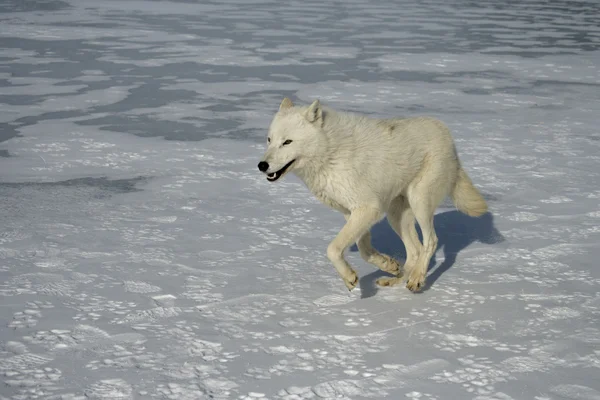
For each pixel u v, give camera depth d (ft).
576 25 170.60
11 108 78.07
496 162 59.11
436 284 34.35
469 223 44.52
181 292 32.71
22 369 24.93
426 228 34.32
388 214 36.32
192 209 46.32
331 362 25.88
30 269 35.12
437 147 34.99
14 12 178.91
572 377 24.79
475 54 124.47
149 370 25.05
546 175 55.26
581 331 28.71
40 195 48.85
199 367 25.34
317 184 33.47
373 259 34.55
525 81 100.94
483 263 37.35
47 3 206.18
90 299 31.58
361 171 32.58
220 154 61.41
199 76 100.48
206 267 36.11
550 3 234.99
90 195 49.24
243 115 77.56
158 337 27.84
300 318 30.07
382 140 33.32
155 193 49.96
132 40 134.41
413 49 129.18
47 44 127.34
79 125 71.20
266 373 24.95
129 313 30.17
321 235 41.63
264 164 31.48
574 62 116.98
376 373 25.03
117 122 73.00
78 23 159.12
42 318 29.35
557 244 39.96
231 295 32.50
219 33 146.10
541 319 29.99
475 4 228.43
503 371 25.22
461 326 29.30
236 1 224.94
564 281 34.50
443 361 25.95
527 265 36.83
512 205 48.08
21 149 61.67
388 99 87.25
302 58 117.29
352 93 90.48
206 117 76.23
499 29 161.27
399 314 30.58
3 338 27.37
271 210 46.32
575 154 61.87
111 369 25.08
